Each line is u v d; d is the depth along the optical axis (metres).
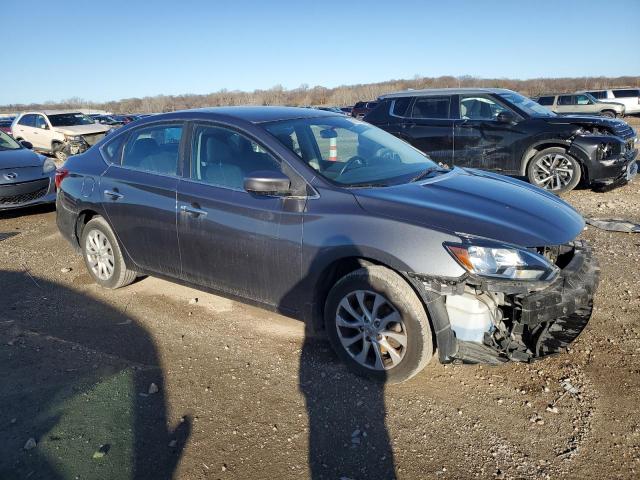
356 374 3.36
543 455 2.65
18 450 2.77
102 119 26.16
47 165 8.32
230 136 3.86
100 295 4.79
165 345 3.85
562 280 3.01
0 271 5.53
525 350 3.02
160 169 4.22
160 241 4.18
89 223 4.81
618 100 28.19
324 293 3.46
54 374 3.48
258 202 3.53
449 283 2.88
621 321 3.94
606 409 2.96
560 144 8.23
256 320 4.20
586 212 7.30
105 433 2.89
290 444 2.78
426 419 2.94
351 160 3.79
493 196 3.44
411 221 3.03
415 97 9.55
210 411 3.07
